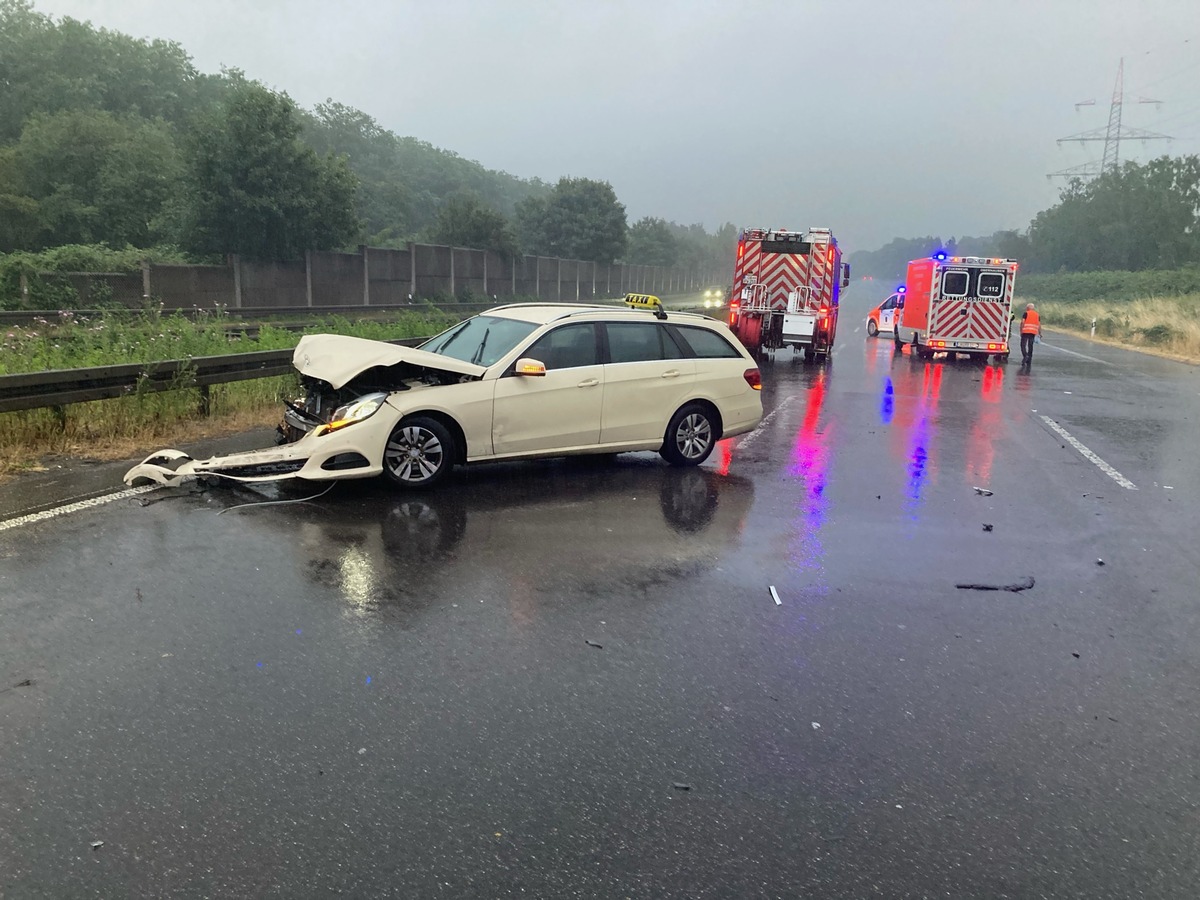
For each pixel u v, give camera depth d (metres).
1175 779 3.73
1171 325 35.47
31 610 4.86
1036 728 4.12
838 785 3.59
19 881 2.84
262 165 32.88
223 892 2.84
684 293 87.38
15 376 8.09
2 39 61.56
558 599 5.46
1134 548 7.11
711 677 4.50
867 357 25.73
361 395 7.78
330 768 3.53
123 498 7.11
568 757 3.70
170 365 9.88
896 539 7.11
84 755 3.54
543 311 8.95
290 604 5.14
